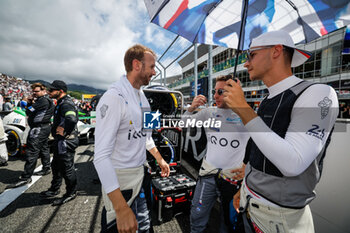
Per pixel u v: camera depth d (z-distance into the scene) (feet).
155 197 6.70
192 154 9.73
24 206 7.30
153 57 3.53
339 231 3.15
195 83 9.88
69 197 7.74
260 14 4.77
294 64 2.84
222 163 4.83
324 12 4.14
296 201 2.31
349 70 21.30
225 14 4.64
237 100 2.28
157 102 10.02
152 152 4.80
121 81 3.42
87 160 13.53
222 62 40.45
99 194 8.35
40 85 9.53
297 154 1.96
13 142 13.89
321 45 24.77
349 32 9.95
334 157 3.35
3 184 9.34
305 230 2.39
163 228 6.11
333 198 3.31
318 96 2.08
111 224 3.07
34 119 9.46
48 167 10.67
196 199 5.10
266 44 2.56
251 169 2.90
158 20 4.27
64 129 7.27
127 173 3.29
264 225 2.54
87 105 40.91
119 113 2.94
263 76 2.76
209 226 6.15
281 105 2.43
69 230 5.92
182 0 4.09
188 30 4.59
